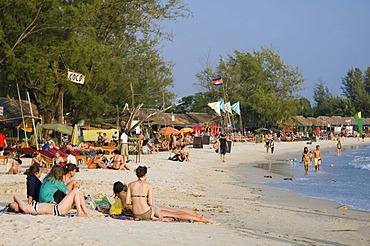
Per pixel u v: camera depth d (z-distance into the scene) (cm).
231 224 1333
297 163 4409
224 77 9419
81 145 3622
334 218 1534
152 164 3419
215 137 6906
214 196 2091
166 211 1277
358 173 3469
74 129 3806
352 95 16962
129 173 2634
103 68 4572
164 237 965
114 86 4975
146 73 5891
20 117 4438
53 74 3872
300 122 11519
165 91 6247
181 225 1158
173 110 10625
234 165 4081
